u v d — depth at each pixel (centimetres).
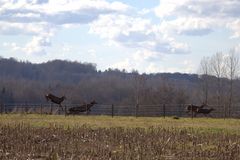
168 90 10600
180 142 3014
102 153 2570
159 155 2545
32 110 6400
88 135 3341
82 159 2402
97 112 6612
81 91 13062
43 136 3266
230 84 10175
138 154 2539
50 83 15150
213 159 2486
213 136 3375
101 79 15175
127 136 3284
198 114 6638
